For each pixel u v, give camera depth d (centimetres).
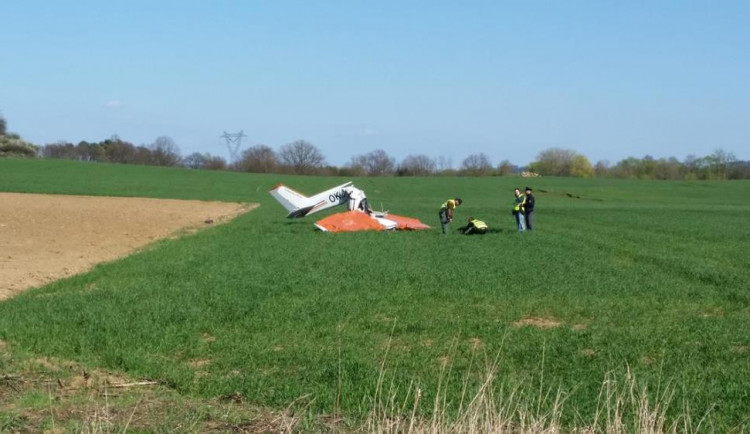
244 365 1125
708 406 905
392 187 10062
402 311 1533
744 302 1647
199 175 10588
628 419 855
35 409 889
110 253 2706
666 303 1628
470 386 970
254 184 9481
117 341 1258
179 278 1966
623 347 1209
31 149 13888
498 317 1477
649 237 3306
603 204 7394
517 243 2880
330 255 2456
